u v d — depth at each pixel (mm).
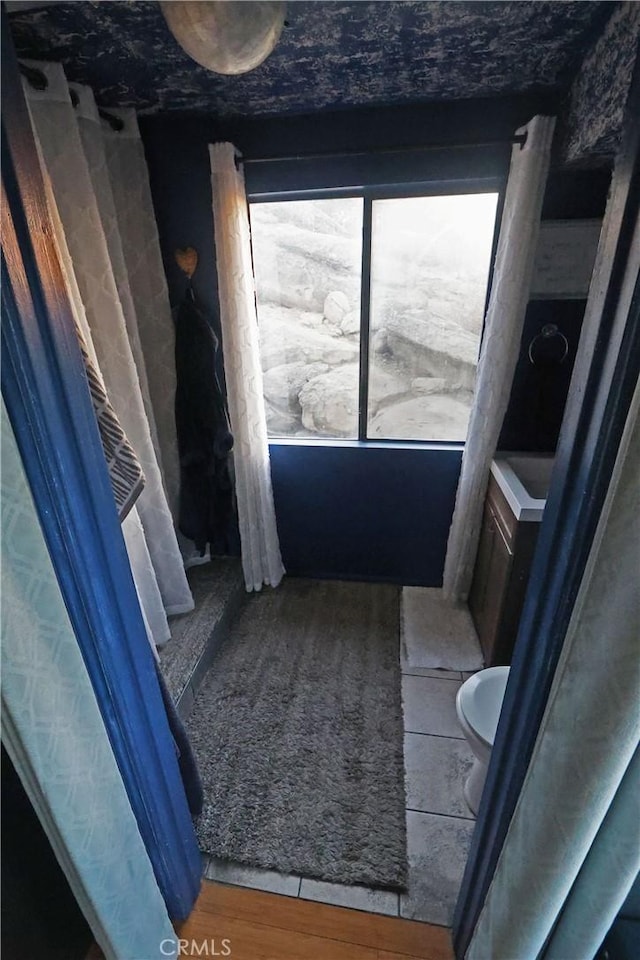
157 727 1097
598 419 599
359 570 2717
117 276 1851
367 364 2352
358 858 1394
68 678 765
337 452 2461
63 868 871
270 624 2398
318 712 1889
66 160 1503
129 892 970
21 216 652
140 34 1359
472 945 1000
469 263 2146
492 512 2100
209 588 2432
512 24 1353
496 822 951
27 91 1396
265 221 2221
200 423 2273
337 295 2297
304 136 1983
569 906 801
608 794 649
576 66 1578
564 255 1966
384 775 1635
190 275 2209
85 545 822
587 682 633
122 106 1862
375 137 1945
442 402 2408
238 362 2152
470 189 2004
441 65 1575
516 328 1925
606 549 584
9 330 650
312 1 1242
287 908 1291
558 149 1789
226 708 1911
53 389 732
